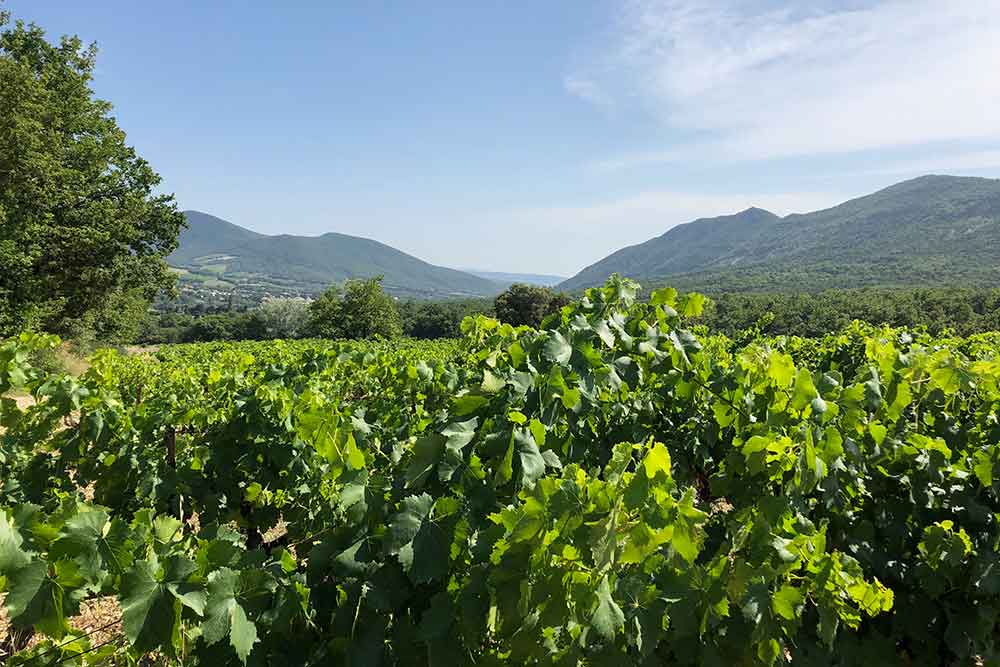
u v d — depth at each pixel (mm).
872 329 7355
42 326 21406
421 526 1841
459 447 2092
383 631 1898
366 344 20500
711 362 3152
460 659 1723
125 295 26766
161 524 1826
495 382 2270
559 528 1527
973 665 2799
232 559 1723
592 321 2869
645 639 1740
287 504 3957
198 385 6203
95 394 3975
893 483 3064
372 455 2914
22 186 19219
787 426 2602
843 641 2619
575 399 2309
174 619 1505
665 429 3283
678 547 1570
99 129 24484
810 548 2098
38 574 1479
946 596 2764
